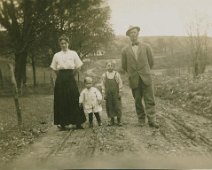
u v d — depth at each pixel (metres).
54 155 8.38
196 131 10.81
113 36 51.34
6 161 8.09
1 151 9.16
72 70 12.11
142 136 10.23
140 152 8.23
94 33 49.53
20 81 34.75
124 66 12.63
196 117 13.74
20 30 34.66
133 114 15.59
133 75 12.29
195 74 31.05
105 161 7.39
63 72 12.05
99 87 34.12
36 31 34.81
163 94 24.12
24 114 17.17
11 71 13.64
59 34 36.28
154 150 8.42
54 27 35.19
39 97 29.98
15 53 35.25
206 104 16.20
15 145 9.82
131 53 12.34
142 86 12.25
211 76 26.47
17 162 7.89
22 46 34.94
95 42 51.34
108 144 9.28
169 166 6.81
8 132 11.88
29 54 46.03
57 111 12.09
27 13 33.47
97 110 12.55
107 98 12.56
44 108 20.02
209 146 8.77
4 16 33.84
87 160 7.63
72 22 37.56
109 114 12.57
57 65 12.10
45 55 46.53
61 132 11.60
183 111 15.59
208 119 13.18
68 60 12.06
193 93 18.98
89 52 52.72
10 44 35.62
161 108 17.08
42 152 8.81
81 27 43.28
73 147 9.19
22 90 35.41
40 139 10.51
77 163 7.37
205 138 9.76
